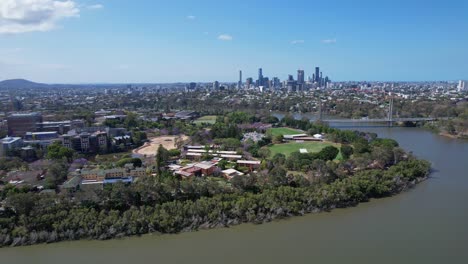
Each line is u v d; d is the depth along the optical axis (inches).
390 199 7057.1
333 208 6624.0
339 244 5246.1
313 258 4869.6
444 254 4926.2
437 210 6441.9
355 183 7086.6
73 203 6195.9
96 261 4916.3
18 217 5723.4
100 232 5561.0
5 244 5349.4
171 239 5506.9
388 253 4965.6
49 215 5689.0
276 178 7283.5
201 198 6368.1
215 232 5723.4
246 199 6289.4
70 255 5088.6
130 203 6348.4
